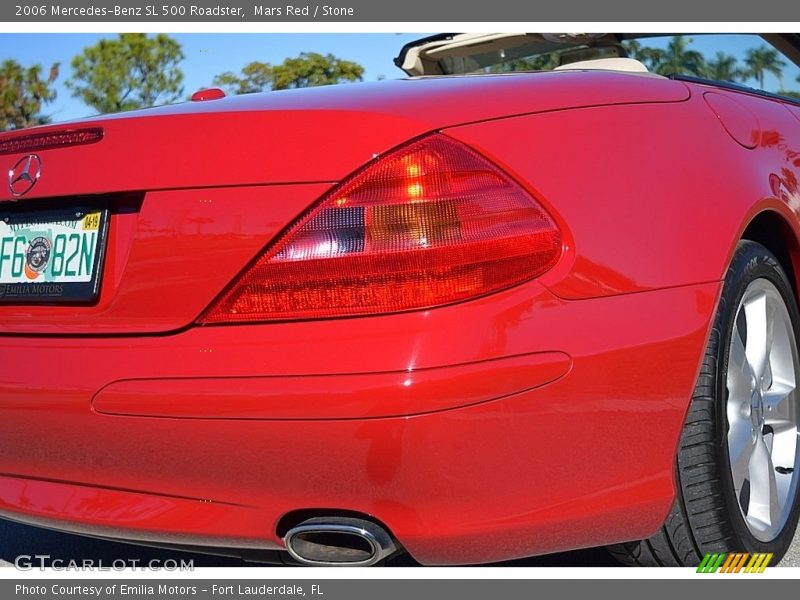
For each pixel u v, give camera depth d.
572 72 2.11
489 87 1.90
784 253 2.46
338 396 1.60
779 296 2.31
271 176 1.72
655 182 1.91
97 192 1.88
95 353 1.80
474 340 1.62
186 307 1.74
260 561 1.85
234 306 1.71
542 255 1.71
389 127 1.72
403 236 1.66
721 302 1.98
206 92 2.31
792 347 2.37
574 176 1.79
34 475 1.90
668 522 1.97
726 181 2.07
